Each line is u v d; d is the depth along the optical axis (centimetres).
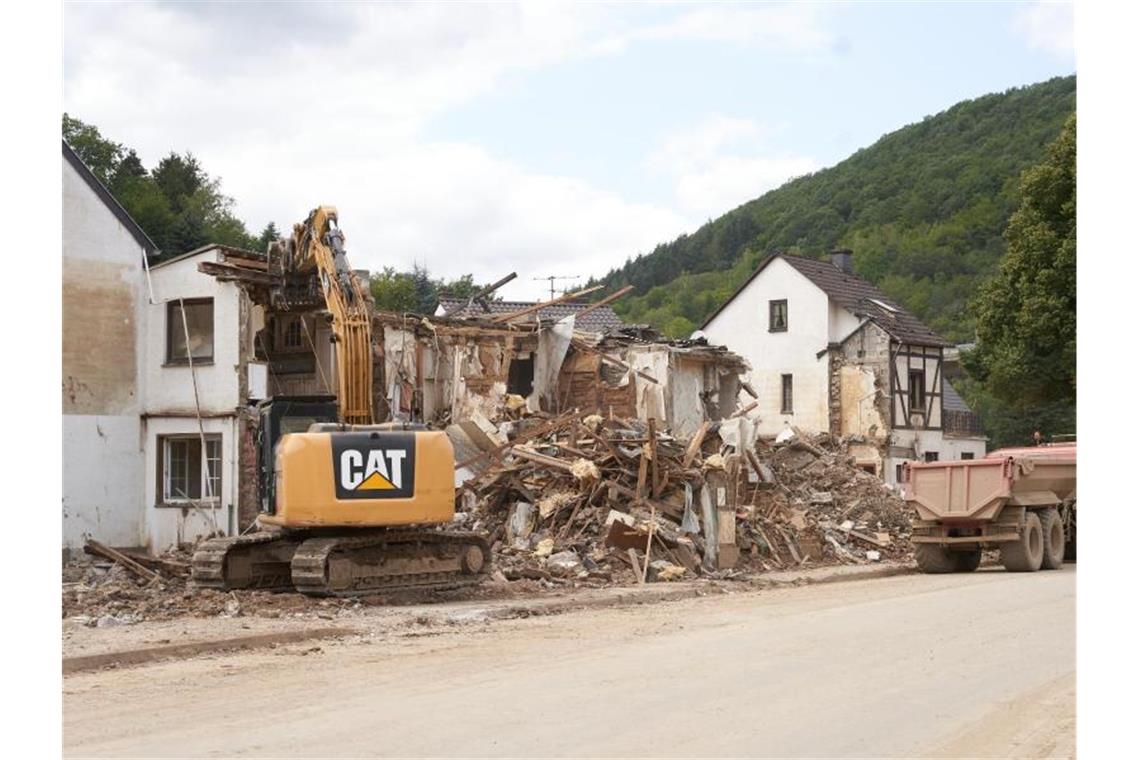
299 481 1817
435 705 1032
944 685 1148
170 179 6369
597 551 2333
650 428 2466
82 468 2800
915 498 2734
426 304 8669
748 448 2861
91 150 5759
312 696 1083
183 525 2844
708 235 12431
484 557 2008
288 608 1755
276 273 2422
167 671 1233
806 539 2791
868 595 2062
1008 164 9325
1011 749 890
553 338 3506
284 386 2928
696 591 2122
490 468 2547
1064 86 9562
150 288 2911
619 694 1086
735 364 4116
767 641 1444
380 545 1892
